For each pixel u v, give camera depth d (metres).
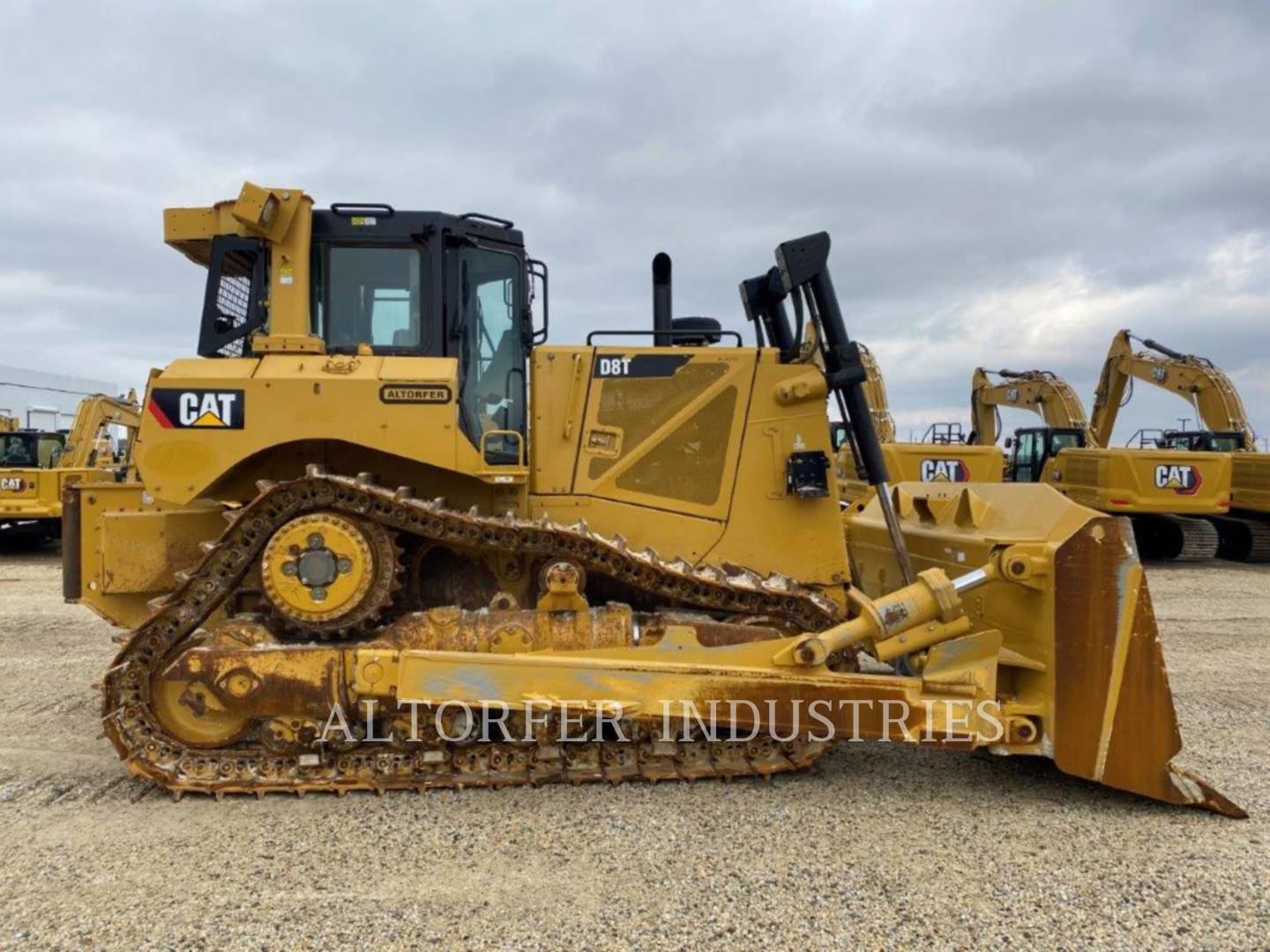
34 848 3.26
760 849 3.31
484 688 3.71
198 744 3.90
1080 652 3.72
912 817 3.63
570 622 3.90
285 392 3.76
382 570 3.83
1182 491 13.78
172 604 3.78
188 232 4.29
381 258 4.28
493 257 4.49
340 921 2.78
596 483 4.39
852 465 13.10
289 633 3.94
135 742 3.76
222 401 3.74
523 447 4.26
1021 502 4.24
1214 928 2.80
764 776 3.98
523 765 3.91
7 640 7.05
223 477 3.86
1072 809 3.74
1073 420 17.36
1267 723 5.03
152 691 3.84
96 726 4.74
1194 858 3.29
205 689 3.75
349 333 4.25
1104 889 3.04
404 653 3.70
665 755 3.98
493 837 3.37
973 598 4.24
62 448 15.63
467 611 3.96
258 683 3.69
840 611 4.19
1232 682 6.00
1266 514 14.58
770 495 4.42
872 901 2.94
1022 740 3.78
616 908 2.87
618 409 4.42
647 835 3.41
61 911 2.82
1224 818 3.68
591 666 3.75
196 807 3.63
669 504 4.41
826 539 4.43
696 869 3.14
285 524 3.77
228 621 3.83
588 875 3.09
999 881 3.09
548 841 3.35
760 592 4.07
